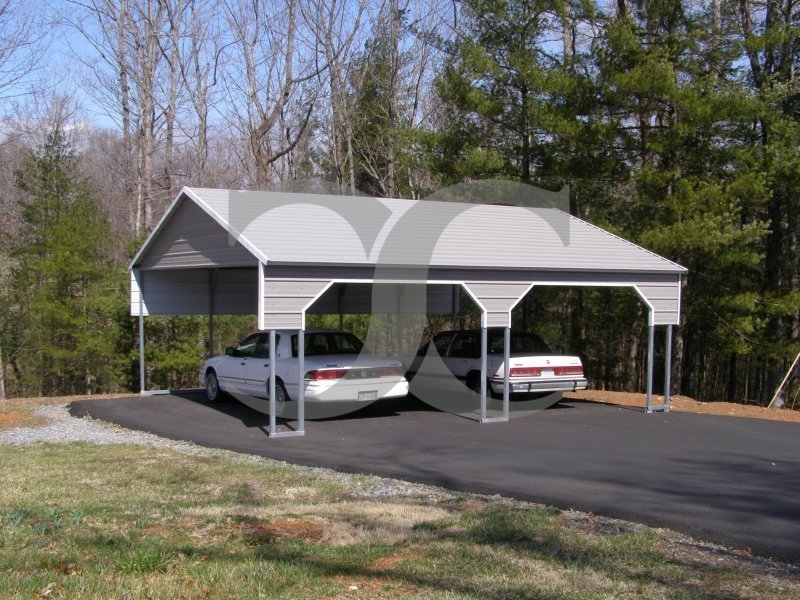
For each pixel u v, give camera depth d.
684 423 13.95
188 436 12.43
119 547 5.97
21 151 34.69
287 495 8.29
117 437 12.74
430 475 9.27
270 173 32.31
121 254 30.77
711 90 19.42
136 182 30.72
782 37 20.23
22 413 15.55
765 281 23.69
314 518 7.08
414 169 28.89
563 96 21.91
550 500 7.96
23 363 28.05
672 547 6.41
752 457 10.51
